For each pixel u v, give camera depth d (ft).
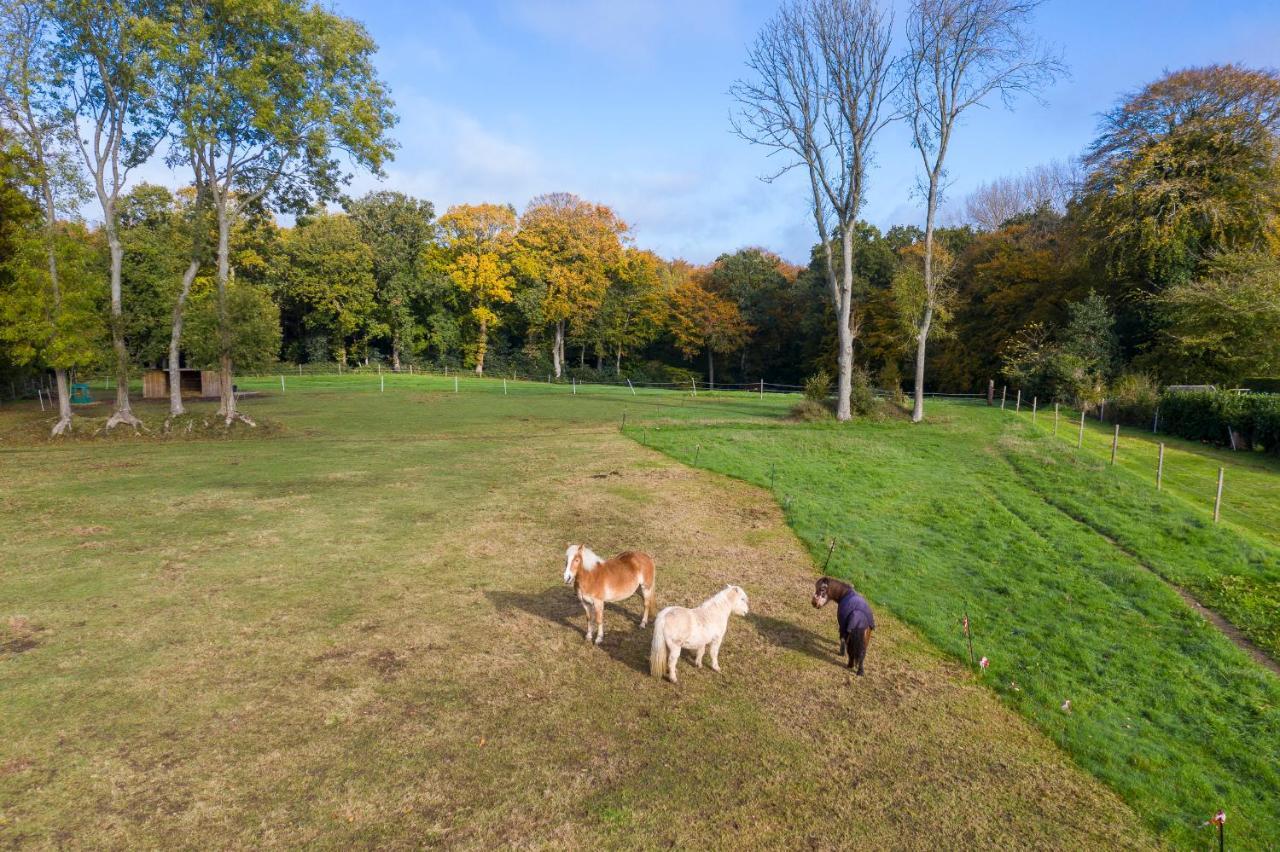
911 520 54.54
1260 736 26.55
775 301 261.65
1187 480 72.23
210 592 34.94
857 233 235.20
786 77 104.47
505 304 244.63
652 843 19.08
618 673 28.76
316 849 18.26
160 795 20.01
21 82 82.74
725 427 99.60
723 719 25.68
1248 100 131.34
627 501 56.95
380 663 28.43
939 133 106.01
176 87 88.69
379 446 82.23
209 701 25.03
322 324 232.12
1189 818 21.62
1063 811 21.54
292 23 91.09
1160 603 39.06
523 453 77.97
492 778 21.53
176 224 177.06
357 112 97.14
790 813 20.63
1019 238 196.65
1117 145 143.95
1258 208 128.16
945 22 100.37
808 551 46.39
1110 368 130.52
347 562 40.09
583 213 241.76
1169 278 132.87
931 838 19.95
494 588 37.19
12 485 57.88
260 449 79.30
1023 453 79.92
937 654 32.30
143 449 78.84
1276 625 36.63
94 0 82.53
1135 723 27.09
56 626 30.45
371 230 229.45
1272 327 112.78
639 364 270.46
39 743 22.09
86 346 84.79
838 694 28.07
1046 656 32.24
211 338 122.83
